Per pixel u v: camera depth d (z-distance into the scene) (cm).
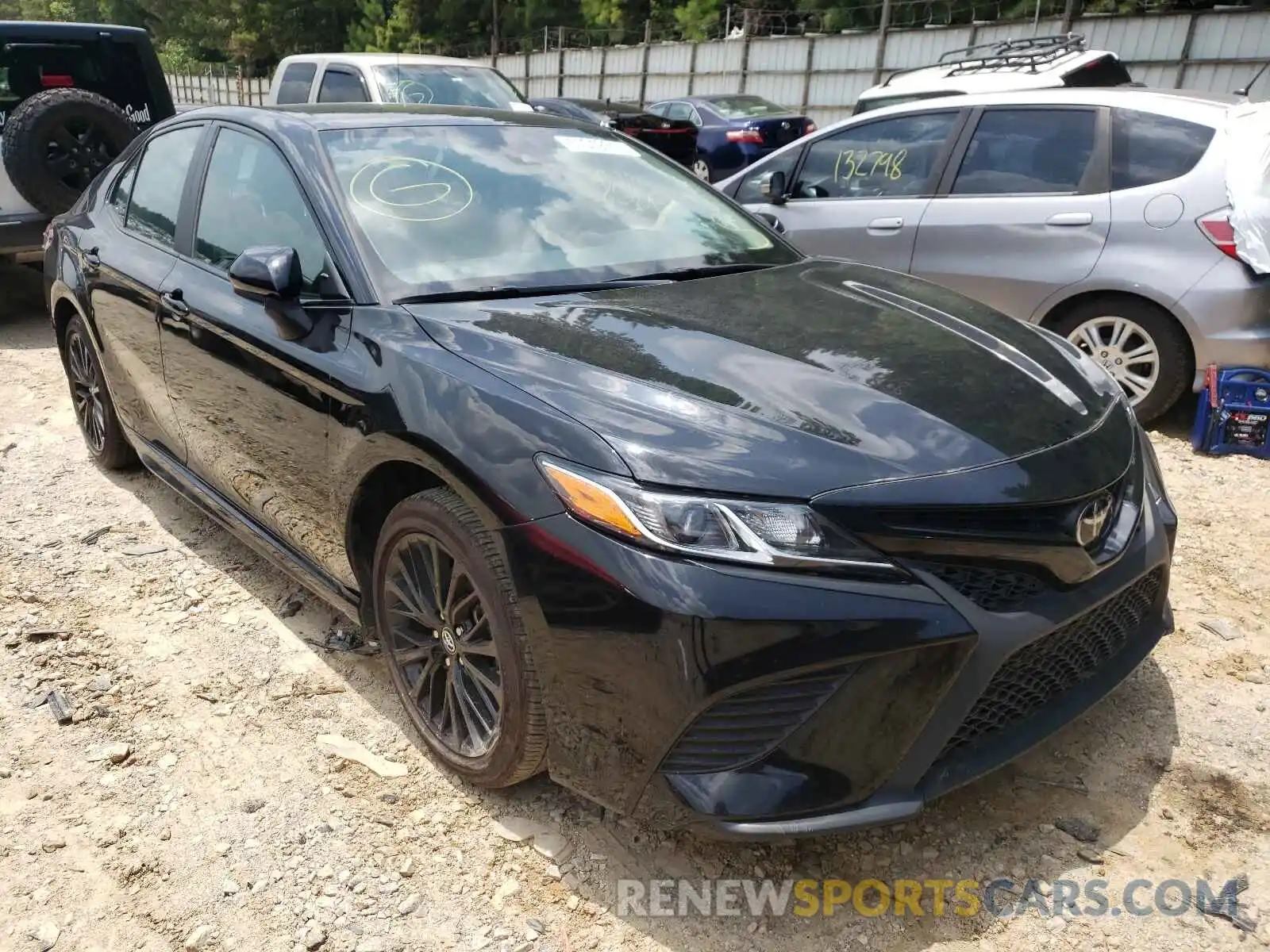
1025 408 234
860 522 201
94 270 409
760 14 2770
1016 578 212
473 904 227
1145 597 255
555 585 212
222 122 363
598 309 275
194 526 414
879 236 592
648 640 200
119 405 421
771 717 201
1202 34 1767
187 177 373
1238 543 393
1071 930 217
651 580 200
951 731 208
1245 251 471
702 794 203
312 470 288
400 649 277
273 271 272
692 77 2700
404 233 296
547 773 261
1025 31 1977
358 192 303
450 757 261
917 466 208
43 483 458
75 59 789
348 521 278
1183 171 494
